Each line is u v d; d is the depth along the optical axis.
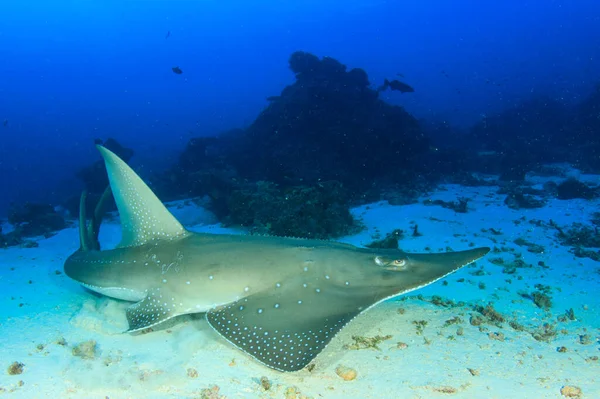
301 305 3.53
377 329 4.40
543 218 9.48
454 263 3.95
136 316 4.12
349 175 12.78
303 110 13.74
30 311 4.95
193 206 12.14
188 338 3.98
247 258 4.05
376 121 14.06
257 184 10.70
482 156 17.14
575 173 14.98
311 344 3.12
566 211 10.00
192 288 4.06
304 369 3.60
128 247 4.87
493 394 3.28
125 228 4.94
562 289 5.61
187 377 3.46
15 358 3.76
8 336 4.24
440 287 5.73
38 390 3.25
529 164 15.99
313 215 8.17
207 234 4.71
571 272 6.23
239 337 3.35
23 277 6.31
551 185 12.71
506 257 6.94
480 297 5.39
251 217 9.21
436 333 4.34
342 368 3.55
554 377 3.53
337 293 3.62
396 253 4.07
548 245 7.59
